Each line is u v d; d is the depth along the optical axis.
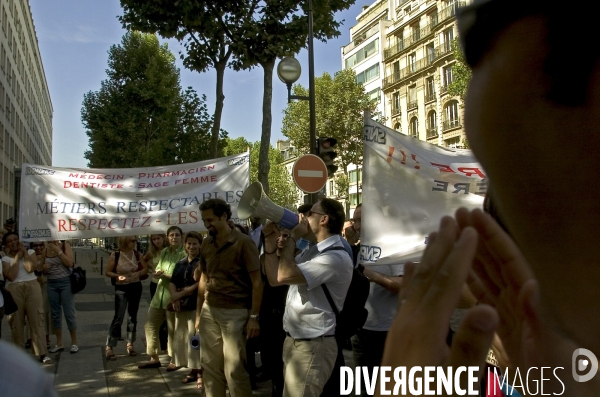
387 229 4.03
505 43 0.41
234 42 11.31
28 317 7.09
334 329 3.42
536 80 0.39
